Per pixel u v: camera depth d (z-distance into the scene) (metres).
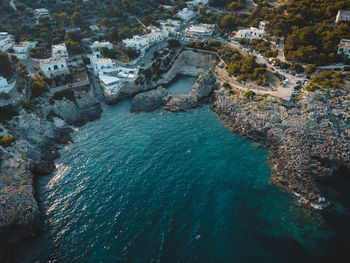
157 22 164.00
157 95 106.50
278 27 127.75
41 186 68.81
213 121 95.31
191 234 55.34
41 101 94.31
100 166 74.75
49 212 61.25
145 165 74.56
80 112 97.50
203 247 52.72
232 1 177.38
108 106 105.88
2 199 59.88
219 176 70.56
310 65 100.50
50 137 85.06
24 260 51.50
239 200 63.44
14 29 137.38
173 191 65.94
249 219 58.66
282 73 103.69
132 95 113.56
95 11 172.62
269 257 50.59
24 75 100.38
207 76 115.12
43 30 138.50
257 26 141.50
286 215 59.50
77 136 88.00
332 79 92.69
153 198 64.06
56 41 132.38
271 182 68.88
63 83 102.81
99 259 50.88
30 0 169.50
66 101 98.62
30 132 82.75
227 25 149.00
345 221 57.78
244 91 100.31
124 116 99.00
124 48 131.50
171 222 58.00
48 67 102.56
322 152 73.88
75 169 74.12
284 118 84.94
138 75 115.75
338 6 119.50
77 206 62.62
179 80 127.19
